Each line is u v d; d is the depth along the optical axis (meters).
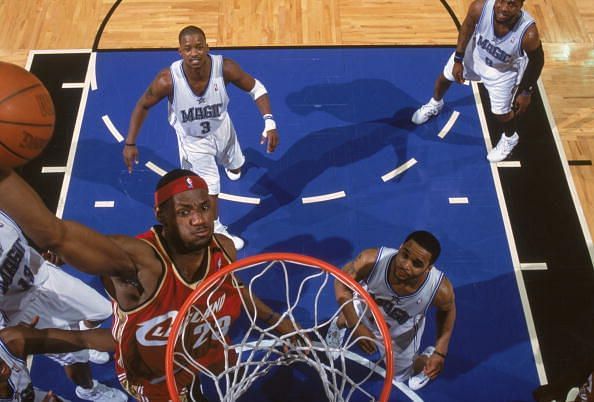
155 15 6.24
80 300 3.95
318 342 4.18
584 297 4.64
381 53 6.02
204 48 4.07
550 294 4.64
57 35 6.07
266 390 4.15
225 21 6.21
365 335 3.78
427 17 6.29
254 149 5.37
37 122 2.52
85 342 3.32
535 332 4.48
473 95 5.73
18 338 3.18
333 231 4.94
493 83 5.02
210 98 4.30
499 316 4.55
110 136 5.42
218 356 3.66
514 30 4.64
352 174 5.25
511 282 4.70
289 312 3.54
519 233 4.94
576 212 5.05
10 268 3.47
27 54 5.92
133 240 2.62
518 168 5.29
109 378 4.24
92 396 4.14
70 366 3.88
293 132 5.48
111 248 2.41
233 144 4.71
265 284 4.61
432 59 5.99
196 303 2.98
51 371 4.24
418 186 5.18
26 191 2.19
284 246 4.86
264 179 5.20
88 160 5.27
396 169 5.28
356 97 5.71
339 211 5.04
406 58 5.99
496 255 4.83
